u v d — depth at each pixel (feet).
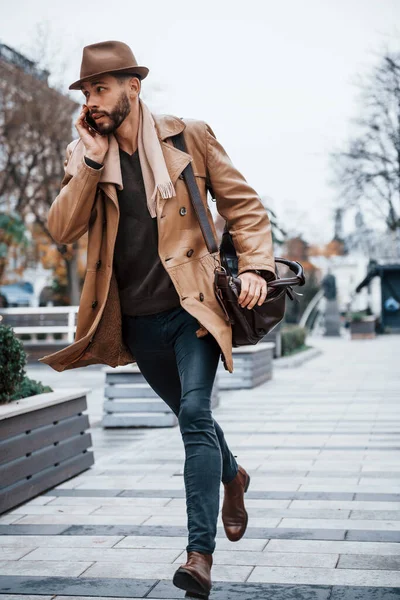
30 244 96.07
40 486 18.29
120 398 30.48
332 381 47.96
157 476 20.34
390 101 97.60
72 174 10.84
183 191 10.85
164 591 11.51
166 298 10.93
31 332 68.49
